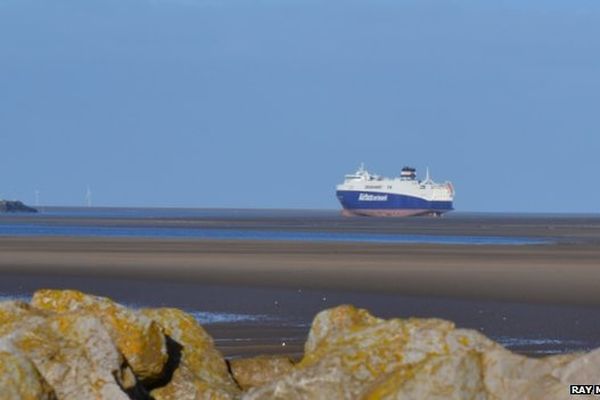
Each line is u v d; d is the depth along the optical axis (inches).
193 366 1043.9
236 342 2775.6
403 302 4062.5
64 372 872.3
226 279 5064.0
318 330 979.3
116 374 887.1
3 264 6077.8
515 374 797.2
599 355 791.7
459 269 5836.6
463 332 871.1
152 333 979.3
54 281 4943.4
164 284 4783.5
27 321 931.3
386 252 7691.9
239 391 1039.6
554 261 6717.5
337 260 6574.8
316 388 827.4
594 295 4372.5
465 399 791.1
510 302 4074.8
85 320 908.0
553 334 3073.3
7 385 813.2
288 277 5191.9
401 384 803.4
